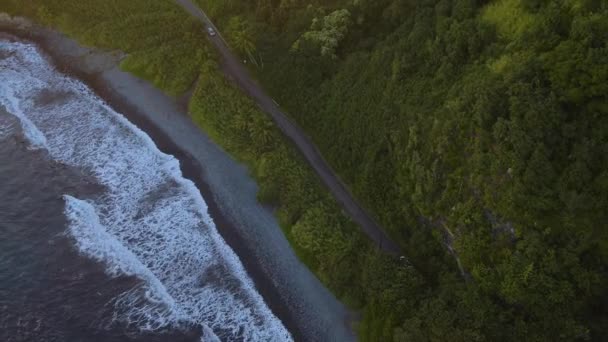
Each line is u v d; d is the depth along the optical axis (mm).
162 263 67125
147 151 81750
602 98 49344
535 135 51094
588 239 48781
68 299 62844
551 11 54312
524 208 51625
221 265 67062
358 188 70875
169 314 62000
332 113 77375
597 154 48812
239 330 61125
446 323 53250
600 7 51344
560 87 51062
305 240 67125
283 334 61000
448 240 60438
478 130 55938
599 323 49469
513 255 51938
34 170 78625
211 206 73875
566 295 49094
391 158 68188
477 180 55750
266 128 80438
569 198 48688
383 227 68812
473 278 56312
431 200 61344
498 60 58750
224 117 83688
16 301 62406
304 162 77125
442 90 64438
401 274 59094
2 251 67562
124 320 61188
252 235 70125
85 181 77188
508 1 61969
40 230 70375
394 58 72438
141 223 71625
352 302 62094
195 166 79312
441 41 66375
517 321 51438
